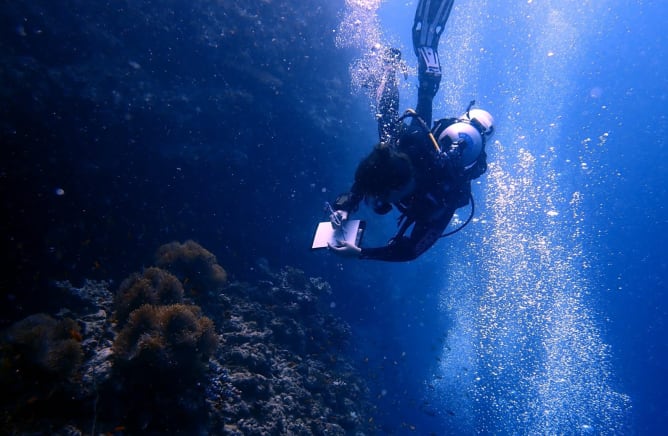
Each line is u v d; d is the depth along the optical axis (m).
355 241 2.81
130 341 4.00
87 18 7.99
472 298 15.07
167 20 8.87
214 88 9.09
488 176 17.06
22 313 6.35
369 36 13.06
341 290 12.11
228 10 9.76
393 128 3.37
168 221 8.77
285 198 10.66
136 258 8.18
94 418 3.75
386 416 10.35
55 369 3.76
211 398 4.34
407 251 2.81
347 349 10.07
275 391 5.71
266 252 10.43
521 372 14.04
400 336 13.78
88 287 5.92
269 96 9.81
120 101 7.78
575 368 14.84
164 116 8.24
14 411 3.54
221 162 8.92
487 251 15.71
